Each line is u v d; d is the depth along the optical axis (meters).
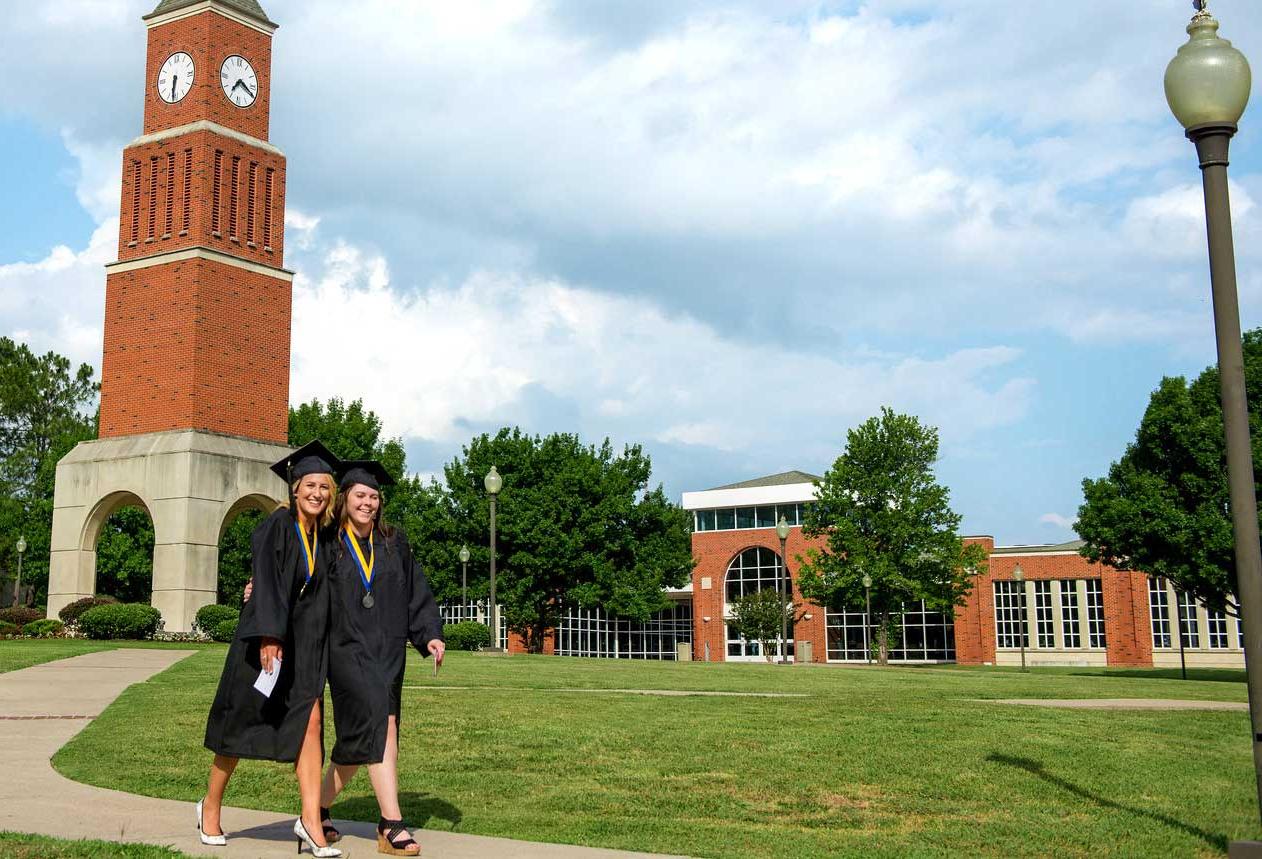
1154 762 11.18
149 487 40.34
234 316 42.22
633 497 63.59
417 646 7.00
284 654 6.64
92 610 37.91
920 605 69.62
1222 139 7.43
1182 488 38.62
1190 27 7.76
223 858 6.37
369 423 74.12
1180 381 39.25
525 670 25.72
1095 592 67.00
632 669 27.86
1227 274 7.25
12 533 65.12
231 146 43.00
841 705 16.44
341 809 8.54
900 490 53.16
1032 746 11.95
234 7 43.47
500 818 8.17
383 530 6.98
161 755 10.77
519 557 57.16
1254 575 6.93
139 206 43.03
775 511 74.19
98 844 6.34
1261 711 6.83
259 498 42.22
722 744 11.94
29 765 10.09
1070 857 7.20
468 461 59.53
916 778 10.02
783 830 7.91
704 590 75.31
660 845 7.31
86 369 76.38
